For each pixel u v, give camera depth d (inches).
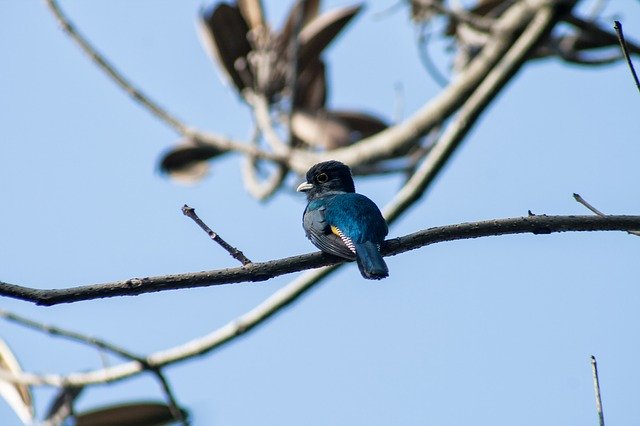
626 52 324.2
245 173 594.2
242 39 611.2
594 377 304.5
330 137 613.6
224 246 338.3
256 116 600.7
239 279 338.0
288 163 579.2
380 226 389.7
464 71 607.8
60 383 461.1
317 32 609.9
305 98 627.8
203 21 608.7
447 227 369.7
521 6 584.4
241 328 498.9
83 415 457.7
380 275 358.9
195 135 584.4
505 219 363.6
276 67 611.5
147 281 325.1
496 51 586.9
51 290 315.9
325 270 506.0
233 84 614.2
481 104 541.0
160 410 459.8
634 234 358.3
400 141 592.4
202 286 332.5
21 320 449.4
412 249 376.2
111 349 451.5
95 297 319.9
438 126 596.1
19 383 458.6
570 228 358.3
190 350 496.7
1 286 311.4
